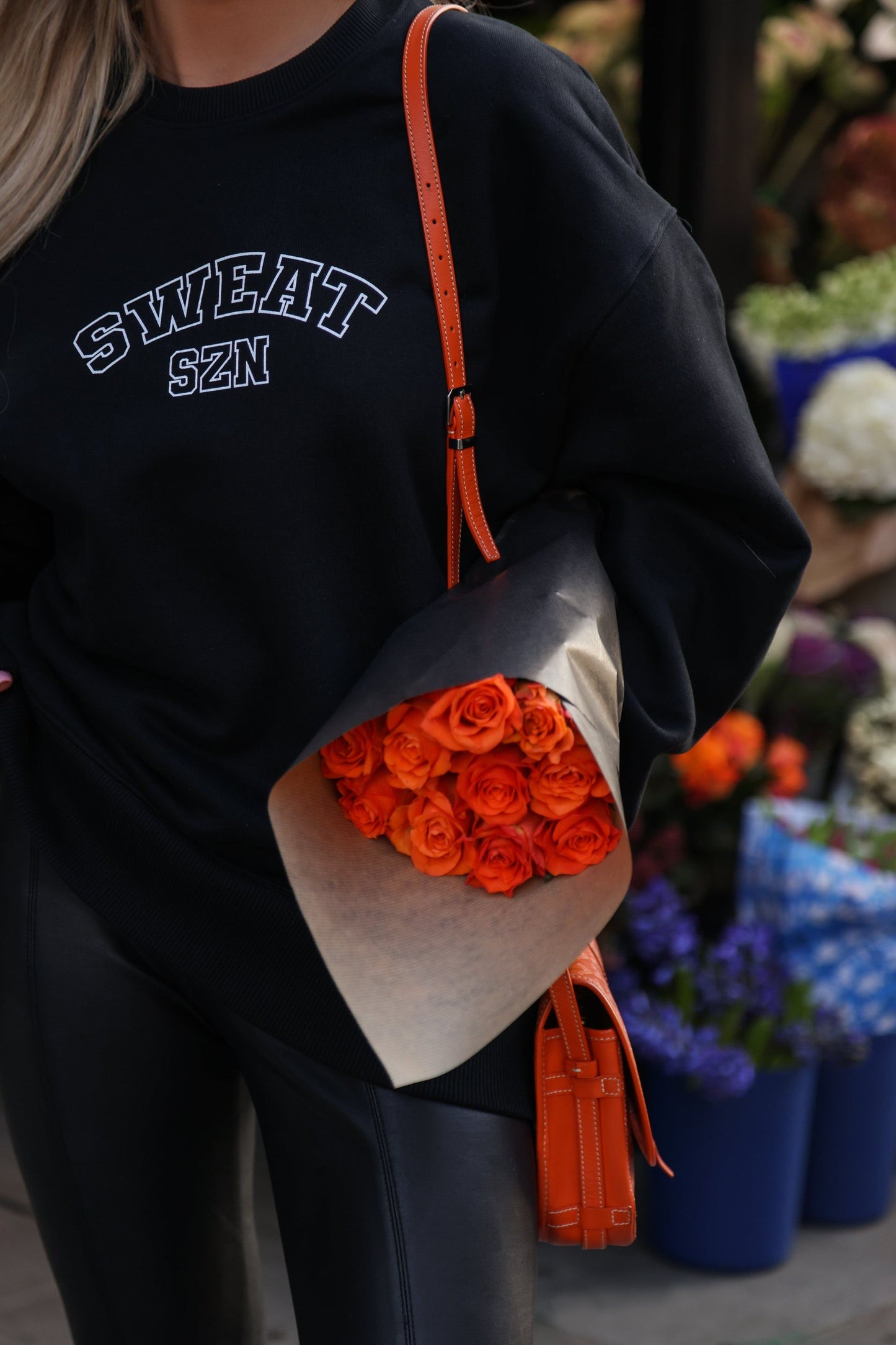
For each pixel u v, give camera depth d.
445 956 2.09
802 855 4.91
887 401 5.86
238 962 2.34
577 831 2.09
